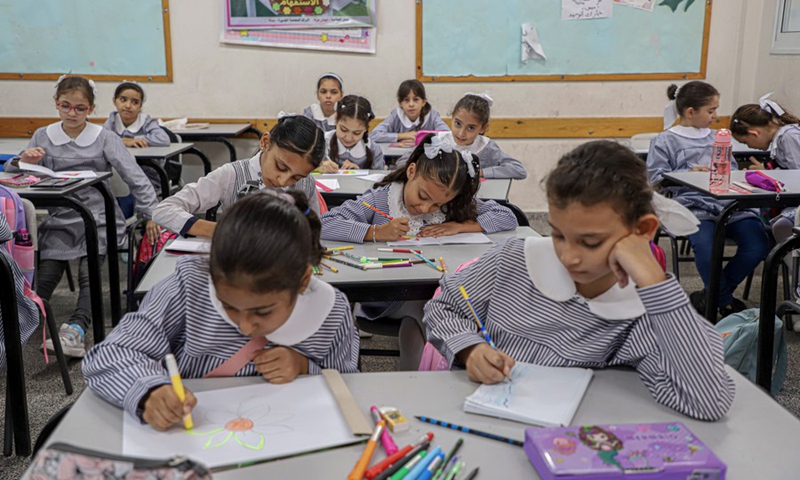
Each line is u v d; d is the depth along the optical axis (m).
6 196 2.25
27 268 2.29
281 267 0.97
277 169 2.16
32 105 5.18
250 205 1.00
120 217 3.30
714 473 0.84
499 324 1.27
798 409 2.39
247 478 0.87
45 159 3.32
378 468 0.88
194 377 1.20
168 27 5.10
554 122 5.25
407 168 2.26
